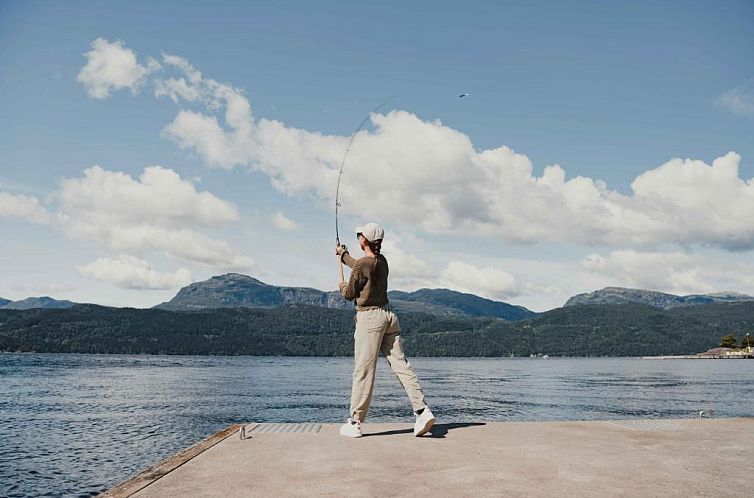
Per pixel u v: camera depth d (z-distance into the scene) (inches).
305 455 189.8
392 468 169.5
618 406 2326.5
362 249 240.1
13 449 1400.1
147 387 3622.0
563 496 138.2
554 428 252.2
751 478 157.1
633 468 169.8
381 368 7460.6
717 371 6156.5
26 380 4239.7
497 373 6053.2
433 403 2500.0
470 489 144.9
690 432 240.7
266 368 7106.3
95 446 1439.5
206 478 157.9
